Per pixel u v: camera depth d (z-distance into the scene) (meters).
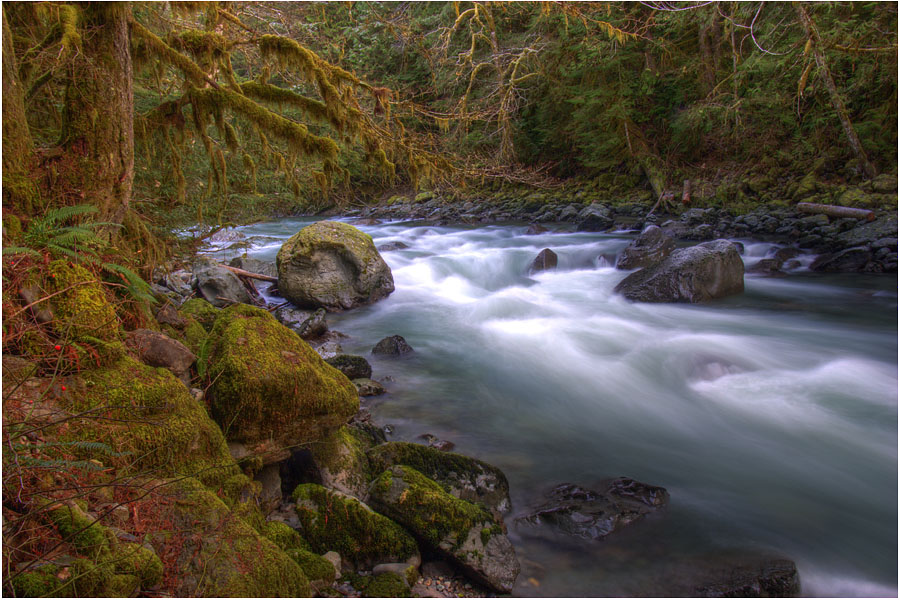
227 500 3.11
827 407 5.79
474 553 3.37
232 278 8.96
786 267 12.04
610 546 3.75
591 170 23.55
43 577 2.05
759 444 5.14
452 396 6.10
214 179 7.63
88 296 3.25
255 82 5.94
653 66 20.73
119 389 3.01
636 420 5.62
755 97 17.86
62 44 3.78
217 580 2.46
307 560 3.10
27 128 3.80
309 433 3.87
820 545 3.80
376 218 22.19
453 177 7.40
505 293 10.84
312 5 7.53
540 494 4.34
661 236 12.41
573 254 13.42
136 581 2.26
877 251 12.13
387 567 3.27
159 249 6.03
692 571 3.53
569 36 19.86
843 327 8.34
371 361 7.15
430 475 4.15
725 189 18.14
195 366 3.95
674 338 7.82
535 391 6.27
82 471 2.55
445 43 12.59
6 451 2.17
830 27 15.88
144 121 5.52
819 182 16.61
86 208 3.43
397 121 6.87
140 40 4.96
